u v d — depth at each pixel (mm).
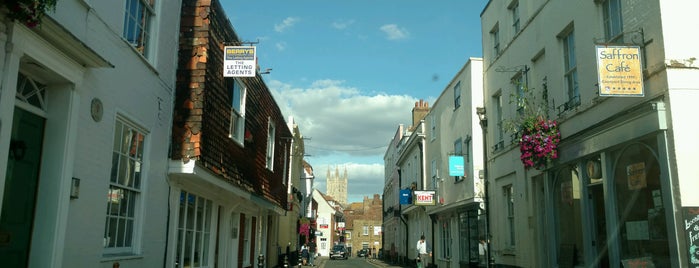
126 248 8062
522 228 13070
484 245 16344
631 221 8758
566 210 11164
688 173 7457
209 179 10492
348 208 107625
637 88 7961
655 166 8109
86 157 6637
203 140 9867
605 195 9391
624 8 8773
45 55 5605
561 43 11367
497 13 15336
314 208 54250
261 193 16047
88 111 6652
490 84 15820
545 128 11164
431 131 24438
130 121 7965
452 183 20156
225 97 11516
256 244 18422
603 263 9703
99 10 6840
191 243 11094
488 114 15906
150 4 8797
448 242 21781
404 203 27109
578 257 10617
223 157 11391
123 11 7625
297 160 29766
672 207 7559
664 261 7867
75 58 6156
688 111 7613
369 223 84312
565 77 11156
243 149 13461
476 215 17188
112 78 7270
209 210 12562
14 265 5656
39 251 5883
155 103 8891
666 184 7695
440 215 23172
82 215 6586
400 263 35875
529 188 12773
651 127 7914
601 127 9320
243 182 13430
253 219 18219
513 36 14234
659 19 7879
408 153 31203
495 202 15195
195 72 9945
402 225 35625
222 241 13656
